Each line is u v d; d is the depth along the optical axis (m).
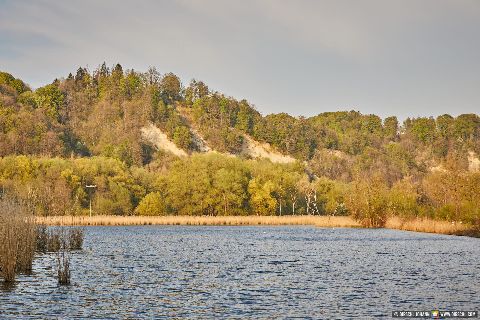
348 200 186.38
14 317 41.44
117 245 105.12
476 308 45.62
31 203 82.19
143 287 54.97
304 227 186.50
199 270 68.19
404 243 111.44
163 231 157.50
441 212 164.62
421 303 47.50
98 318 41.78
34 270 63.62
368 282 58.53
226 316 42.72
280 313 43.72
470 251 92.62
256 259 81.25
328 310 44.84
